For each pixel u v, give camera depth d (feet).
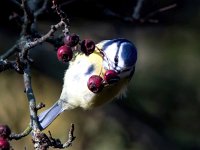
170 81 39.99
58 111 26.81
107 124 39.70
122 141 39.37
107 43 25.89
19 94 38.32
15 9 31.96
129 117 40.14
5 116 37.42
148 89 39.91
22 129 37.14
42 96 39.22
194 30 39.99
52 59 38.81
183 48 40.27
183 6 38.81
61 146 19.79
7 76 38.58
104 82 22.11
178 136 40.40
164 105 40.09
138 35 40.37
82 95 26.02
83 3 35.17
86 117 39.52
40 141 19.74
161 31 40.34
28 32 25.23
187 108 40.04
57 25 20.54
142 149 39.63
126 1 37.19
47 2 28.45
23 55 22.26
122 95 27.43
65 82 26.66
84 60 25.84
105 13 32.63
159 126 40.52
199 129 40.29
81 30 39.29
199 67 39.99
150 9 36.81
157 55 40.42
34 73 39.14
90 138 38.91
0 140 19.39
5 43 37.37
